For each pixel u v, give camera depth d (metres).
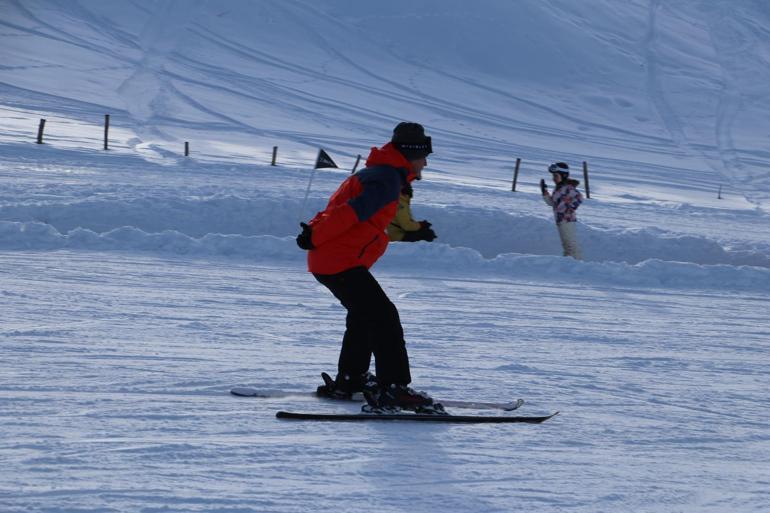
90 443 11.43
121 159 67.38
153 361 16.44
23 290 22.64
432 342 19.89
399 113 140.75
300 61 170.50
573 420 14.13
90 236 30.41
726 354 20.62
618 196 83.69
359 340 14.50
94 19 176.38
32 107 108.06
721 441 13.39
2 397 13.51
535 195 68.50
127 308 21.36
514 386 16.30
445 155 106.69
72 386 14.38
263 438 12.16
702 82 189.75
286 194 45.62
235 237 31.31
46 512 9.05
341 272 13.49
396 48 187.38
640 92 180.50
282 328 20.38
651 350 20.55
